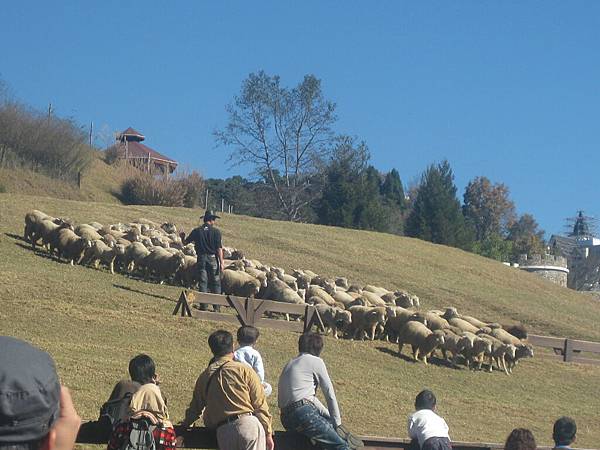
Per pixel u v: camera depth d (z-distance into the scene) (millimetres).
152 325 20406
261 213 79500
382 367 21234
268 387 11094
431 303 33469
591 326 35781
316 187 73062
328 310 22938
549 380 23734
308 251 38094
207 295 21969
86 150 59000
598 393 23297
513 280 43844
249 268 26312
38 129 56188
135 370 8570
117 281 24625
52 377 2672
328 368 19812
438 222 66562
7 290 20844
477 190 124312
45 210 34344
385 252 41875
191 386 15648
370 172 77625
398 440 9938
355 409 16531
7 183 52688
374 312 23516
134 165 67812
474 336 23219
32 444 2664
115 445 7691
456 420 17328
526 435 8289
